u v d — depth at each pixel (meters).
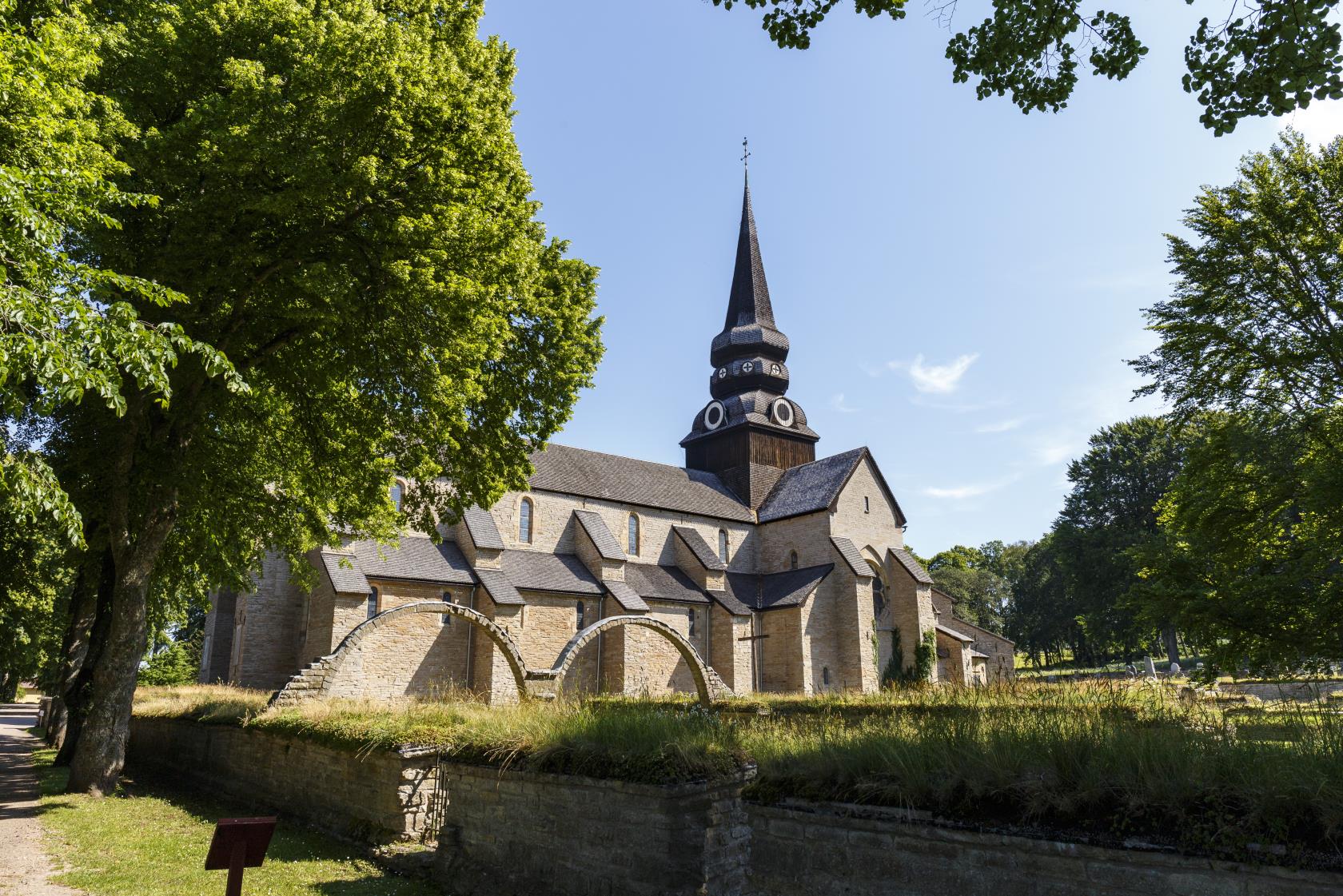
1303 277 21.55
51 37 10.77
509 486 19.66
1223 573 20.81
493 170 15.99
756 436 53.56
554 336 19.11
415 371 16.11
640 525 46.12
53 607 32.44
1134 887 4.43
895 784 5.54
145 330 9.08
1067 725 5.97
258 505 20.45
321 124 14.02
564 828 7.64
